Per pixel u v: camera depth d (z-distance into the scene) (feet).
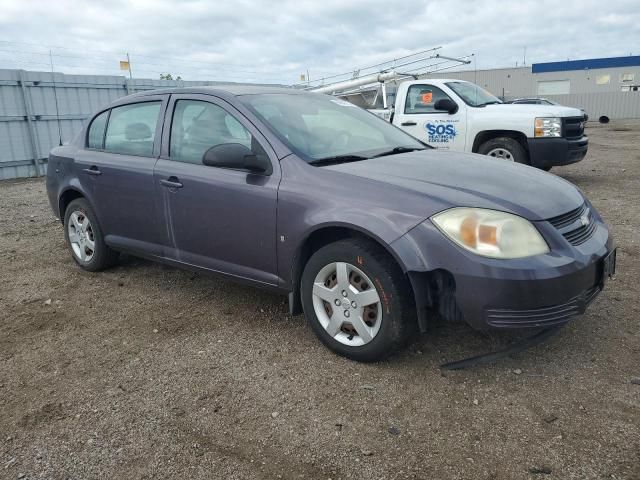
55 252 19.71
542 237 9.50
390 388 9.90
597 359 10.61
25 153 41.91
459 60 39.17
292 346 11.69
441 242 9.43
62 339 12.45
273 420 9.11
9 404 9.86
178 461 8.20
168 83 51.62
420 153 13.05
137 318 13.47
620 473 7.55
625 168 36.96
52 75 42.83
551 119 27.12
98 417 9.37
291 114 13.01
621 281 14.62
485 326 9.37
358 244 10.27
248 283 12.42
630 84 167.94
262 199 11.52
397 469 7.85
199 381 10.41
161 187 13.53
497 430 8.62
